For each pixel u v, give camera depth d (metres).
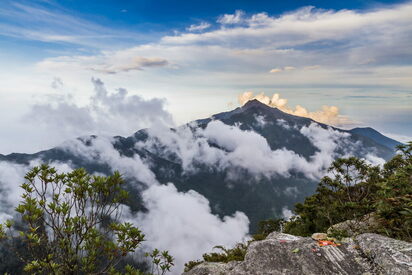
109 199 3.53
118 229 3.39
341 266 4.05
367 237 4.54
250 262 4.54
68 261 3.23
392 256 3.80
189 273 7.28
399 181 7.48
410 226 6.41
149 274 3.57
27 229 3.03
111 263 3.43
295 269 4.15
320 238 4.91
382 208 7.20
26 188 3.29
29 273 2.89
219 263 7.71
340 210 9.48
